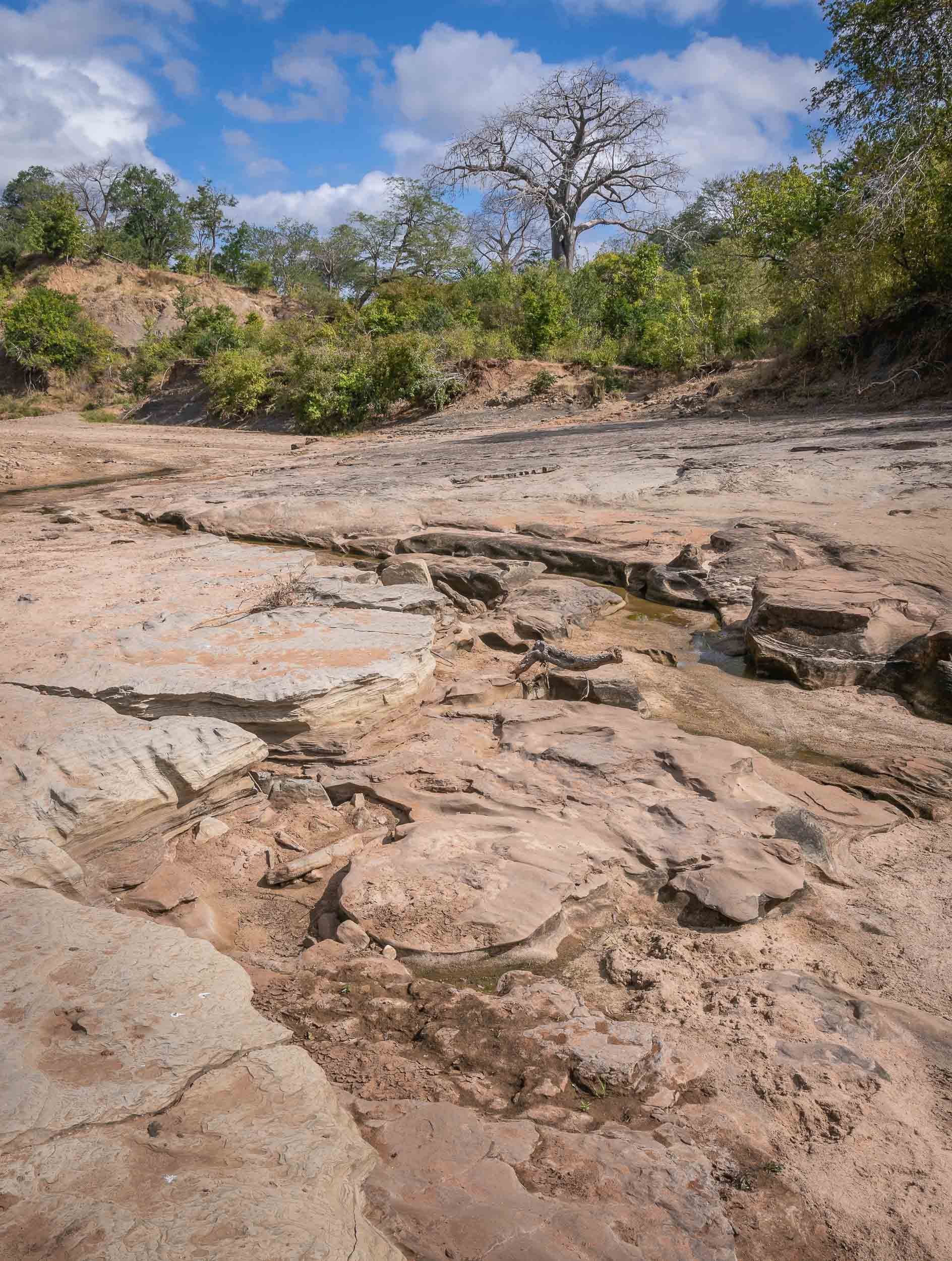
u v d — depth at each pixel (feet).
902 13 59.36
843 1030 11.06
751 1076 10.26
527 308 115.96
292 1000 11.64
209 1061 9.04
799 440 49.83
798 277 71.05
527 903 13.34
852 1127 9.55
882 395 62.13
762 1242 8.18
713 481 41.19
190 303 197.47
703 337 91.56
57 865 13.23
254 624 22.59
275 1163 7.84
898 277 65.21
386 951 12.73
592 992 12.07
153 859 14.82
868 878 14.74
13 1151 7.63
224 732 16.63
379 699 19.22
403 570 32.04
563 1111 9.61
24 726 16.56
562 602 29.50
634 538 35.42
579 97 166.61
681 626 28.84
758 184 79.56
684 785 16.94
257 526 42.80
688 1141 9.25
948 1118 9.75
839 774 18.49
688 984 12.05
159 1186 7.40
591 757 17.76
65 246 242.58
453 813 16.28
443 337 110.01
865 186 64.95
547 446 62.69
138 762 15.49
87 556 35.63
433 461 60.95
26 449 86.07
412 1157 8.63
